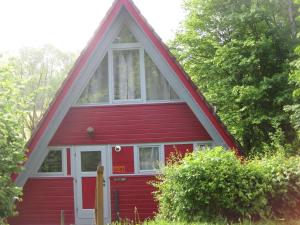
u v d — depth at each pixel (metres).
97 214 7.34
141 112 15.73
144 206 15.48
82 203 15.62
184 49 29.86
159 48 15.34
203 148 14.49
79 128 15.74
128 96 15.85
